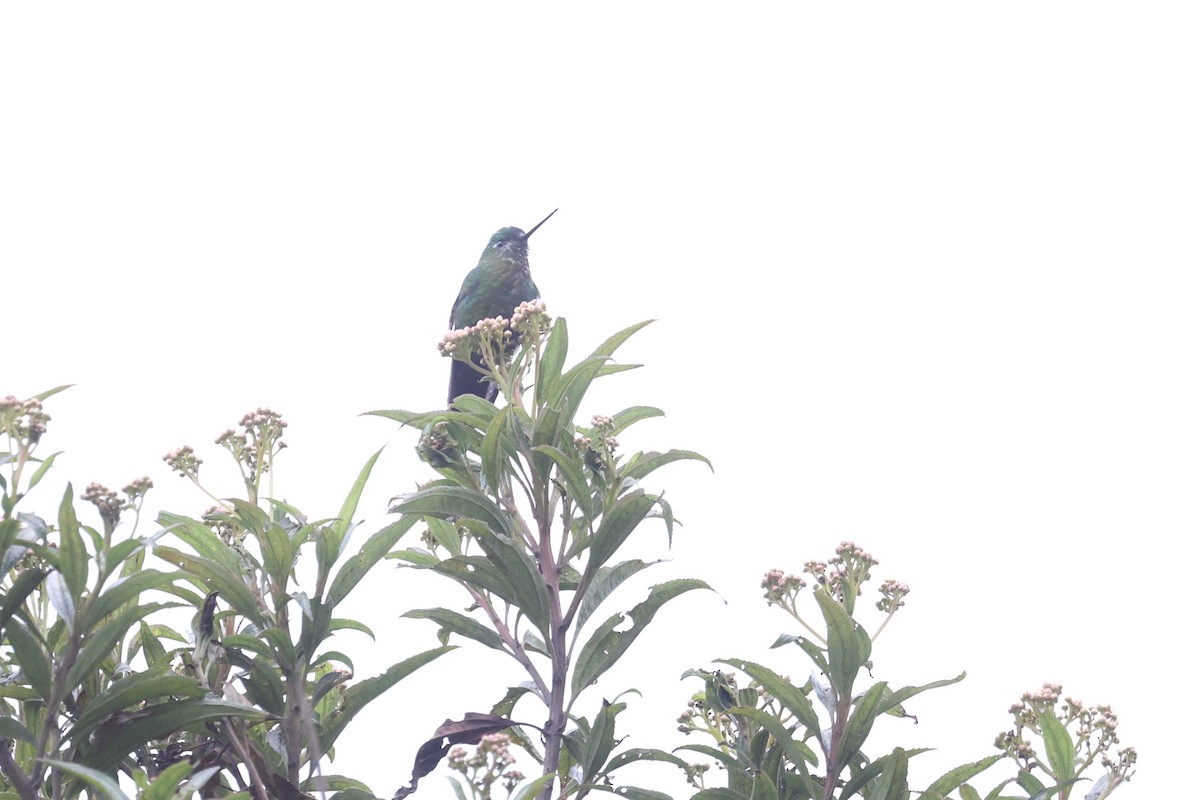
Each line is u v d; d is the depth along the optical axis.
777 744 10.36
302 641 9.58
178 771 6.86
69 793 8.48
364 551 10.05
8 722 8.23
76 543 8.27
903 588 10.11
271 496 10.24
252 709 8.82
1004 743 10.09
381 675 9.98
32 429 8.28
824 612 9.57
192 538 9.88
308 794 9.02
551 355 11.20
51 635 8.90
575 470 10.53
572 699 10.53
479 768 7.60
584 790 10.12
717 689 10.62
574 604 10.63
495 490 10.80
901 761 9.34
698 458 11.01
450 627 10.95
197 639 9.46
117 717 8.63
